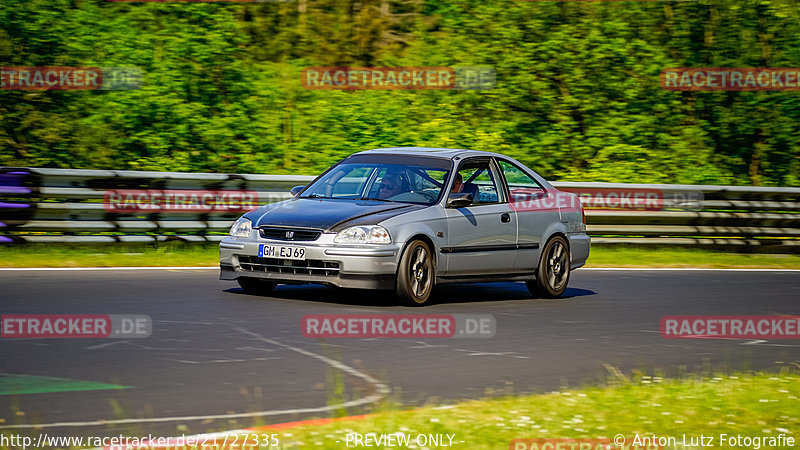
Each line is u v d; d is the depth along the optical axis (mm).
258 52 50906
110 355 16500
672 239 39188
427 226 23297
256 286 24375
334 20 53812
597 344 19500
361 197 24719
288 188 34719
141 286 24453
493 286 28391
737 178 50562
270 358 16719
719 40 54875
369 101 49375
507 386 15273
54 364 15680
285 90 48719
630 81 52375
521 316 22562
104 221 31844
